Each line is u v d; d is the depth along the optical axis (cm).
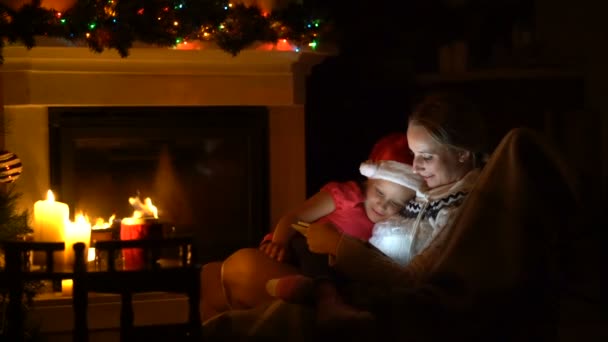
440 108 273
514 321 252
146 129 360
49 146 351
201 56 348
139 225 304
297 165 379
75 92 345
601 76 443
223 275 292
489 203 255
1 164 312
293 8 350
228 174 375
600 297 367
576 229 270
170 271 249
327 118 454
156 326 250
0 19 315
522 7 458
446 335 249
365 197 305
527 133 260
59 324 329
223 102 361
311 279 264
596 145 441
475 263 251
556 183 259
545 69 452
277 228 298
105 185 363
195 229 373
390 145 296
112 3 329
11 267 253
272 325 259
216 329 263
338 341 249
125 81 349
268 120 375
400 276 260
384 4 448
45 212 309
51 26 319
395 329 249
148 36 326
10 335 254
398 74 456
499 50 464
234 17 340
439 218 269
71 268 298
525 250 250
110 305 333
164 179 370
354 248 263
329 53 364
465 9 454
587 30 451
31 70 338
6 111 343
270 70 365
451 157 274
